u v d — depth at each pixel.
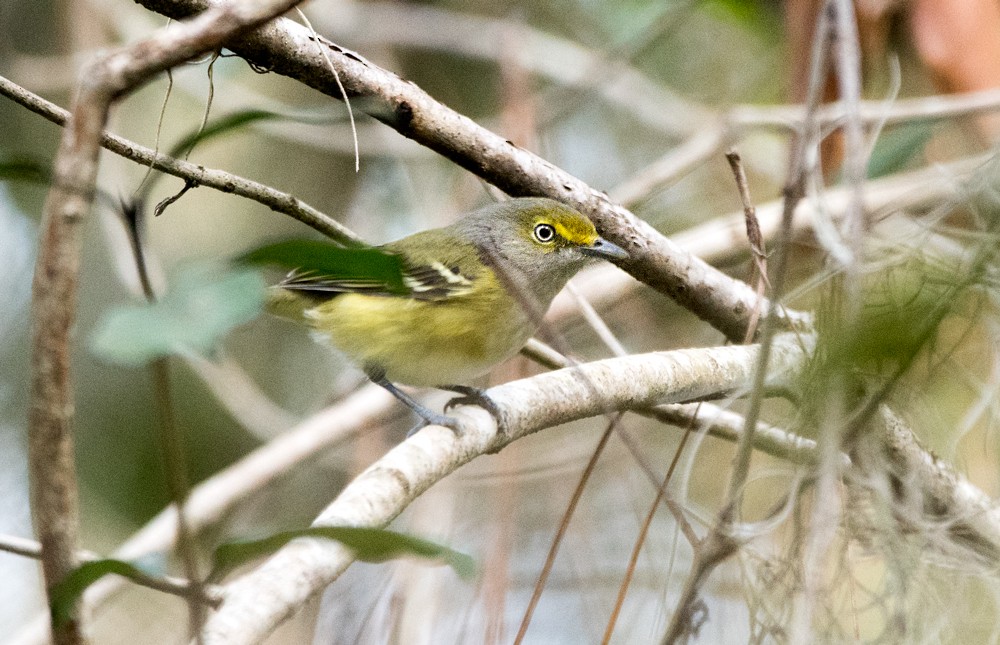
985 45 10.12
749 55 15.42
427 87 15.53
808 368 6.74
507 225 9.55
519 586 10.33
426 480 6.59
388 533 4.56
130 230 4.41
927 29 10.30
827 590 6.38
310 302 9.80
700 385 8.02
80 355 14.02
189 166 7.06
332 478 14.05
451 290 9.38
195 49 4.05
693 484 9.86
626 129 15.62
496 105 15.77
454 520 10.83
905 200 9.59
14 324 13.93
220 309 3.74
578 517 10.30
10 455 13.41
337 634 9.24
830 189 10.59
